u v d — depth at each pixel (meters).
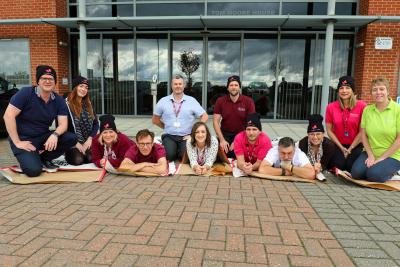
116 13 9.63
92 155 4.79
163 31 9.56
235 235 2.73
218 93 9.75
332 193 3.87
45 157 4.72
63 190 3.85
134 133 7.51
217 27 9.30
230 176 4.56
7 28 9.54
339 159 4.66
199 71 9.74
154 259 2.34
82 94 4.96
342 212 3.26
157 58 9.77
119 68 9.95
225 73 9.67
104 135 4.50
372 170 4.11
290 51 9.36
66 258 2.34
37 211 3.19
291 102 9.51
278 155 4.53
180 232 2.77
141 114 10.01
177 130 5.32
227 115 5.40
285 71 9.43
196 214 3.16
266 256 2.40
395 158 4.12
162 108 5.39
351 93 4.55
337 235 2.74
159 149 4.68
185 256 2.38
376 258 2.38
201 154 4.77
